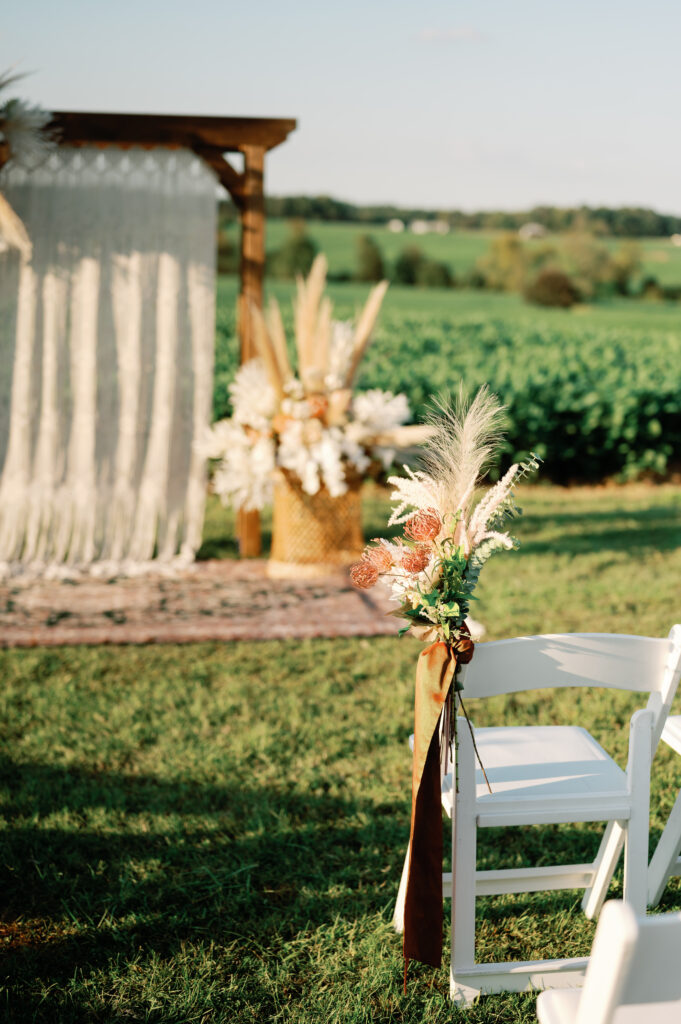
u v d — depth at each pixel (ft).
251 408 20.67
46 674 15.46
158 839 10.48
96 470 21.91
